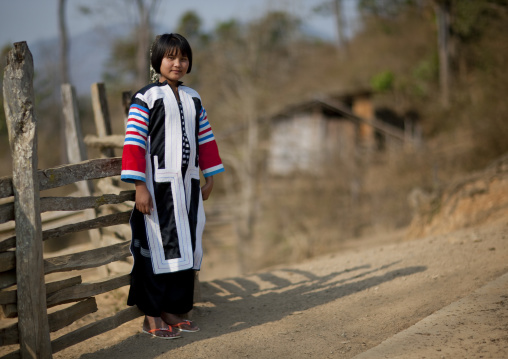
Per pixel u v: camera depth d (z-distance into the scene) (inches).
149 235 117.9
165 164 116.0
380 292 151.3
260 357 112.9
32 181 99.6
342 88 1219.2
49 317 107.1
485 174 275.0
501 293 126.1
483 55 562.3
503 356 95.0
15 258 100.9
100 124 174.4
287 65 1168.2
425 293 143.2
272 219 685.3
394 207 590.2
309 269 191.6
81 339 112.8
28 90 99.0
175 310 126.2
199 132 127.0
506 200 246.1
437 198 283.4
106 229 167.8
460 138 539.5
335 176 692.7
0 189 98.9
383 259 188.2
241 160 869.2
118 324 120.6
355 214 625.9
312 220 642.2
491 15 605.0
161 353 116.9
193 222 120.6
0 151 836.0
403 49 1200.2
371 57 1305.4
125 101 157.6
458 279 149.9
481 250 176.4
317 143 880.3
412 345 104.5
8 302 100.7
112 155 173.5
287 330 128.6
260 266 607.8
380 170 653.3
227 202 817.5
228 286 176.7
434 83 813.2
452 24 669.9
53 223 187.5
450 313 118.1
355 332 122.8
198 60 971.9
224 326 134.3
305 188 696.4
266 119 892.6
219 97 978.7
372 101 941.8
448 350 100.3
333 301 148.9
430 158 565.3
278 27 1032.8
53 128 1051.3
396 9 1440.7
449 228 255.6
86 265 111.5
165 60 118.0
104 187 166.9
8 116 99.6
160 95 115.7
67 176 106.7
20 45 97.9
